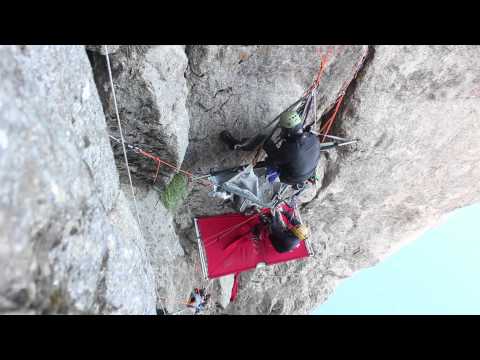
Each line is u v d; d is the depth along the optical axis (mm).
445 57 4055
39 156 1513
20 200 1379
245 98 3771
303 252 5137
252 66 3484
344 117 4629
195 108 3674
